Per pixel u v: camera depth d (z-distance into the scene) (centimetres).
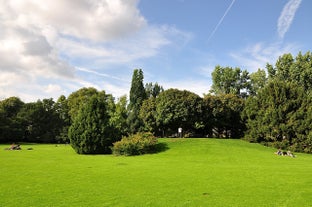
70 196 1404
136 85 8150
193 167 2622
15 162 2867
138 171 2291
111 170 2338
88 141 4209
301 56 7256
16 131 8519
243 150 4262
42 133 9231
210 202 1310
